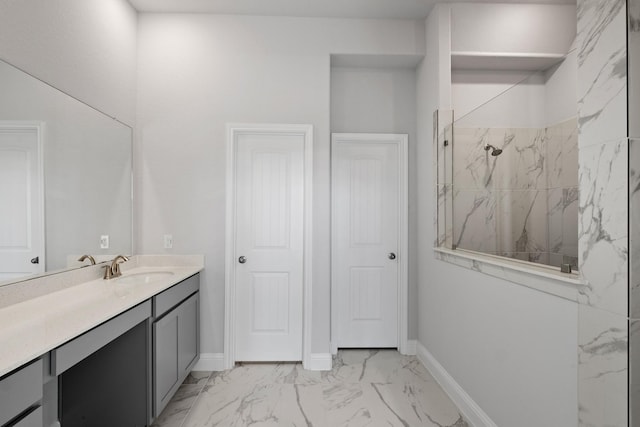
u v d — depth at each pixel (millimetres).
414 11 2543
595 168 1120
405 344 2855
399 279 2889
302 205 2689
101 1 2100
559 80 1323
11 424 923
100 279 2041
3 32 1426
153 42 2535
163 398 1867
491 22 2441
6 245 1408
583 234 1168
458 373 2102
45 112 1622
